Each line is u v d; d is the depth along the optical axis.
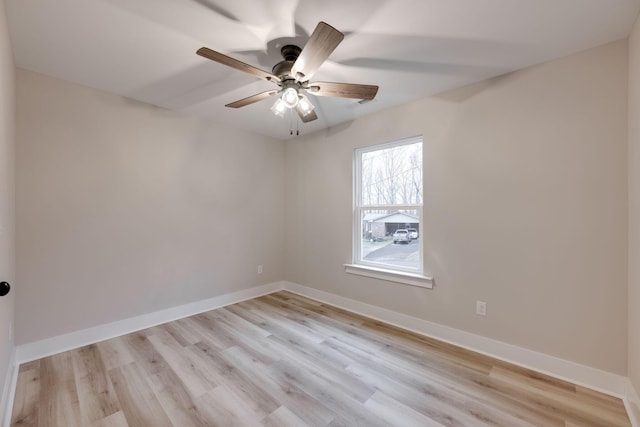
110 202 2.77
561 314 2.13
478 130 2.51
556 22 1.73
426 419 1.72
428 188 2.82
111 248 2.78
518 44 1.96
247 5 1.61
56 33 1.85
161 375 2.14
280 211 4.38
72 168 2.55
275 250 4.32
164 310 3.15
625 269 1.90
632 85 1.80
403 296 3.02
